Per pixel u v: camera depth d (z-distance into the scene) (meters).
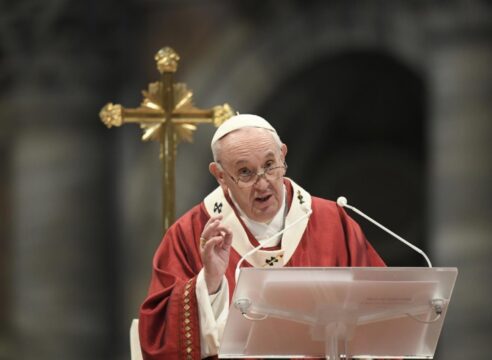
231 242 13.87
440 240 29.62
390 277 12.38
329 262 15.10
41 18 32.69
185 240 15.19
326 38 31.30
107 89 32.50
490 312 28.42
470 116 29.19
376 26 30.72
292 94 31.80
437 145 29.83
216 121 18.47
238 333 12.79
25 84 32.69
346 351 12.93
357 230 15.45
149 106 18.39
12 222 32.50
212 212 15.34
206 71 31.80
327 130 31.88
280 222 15.27
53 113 32.56
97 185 32.25
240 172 14.44
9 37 32.84
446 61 29.62
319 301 12.49
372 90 31.44
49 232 32.25
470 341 28.39
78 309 32.09
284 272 12.18
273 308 12.50
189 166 30.73
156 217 31.83
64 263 32.19
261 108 31.80
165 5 32.25
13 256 32.41
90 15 32.56
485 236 28.84
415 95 30.95
